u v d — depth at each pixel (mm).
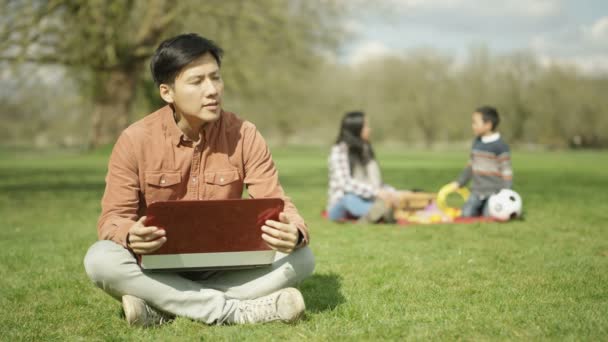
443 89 52625
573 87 50281
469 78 51312
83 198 9039
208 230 2395
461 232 5242
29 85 14625
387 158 28453
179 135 2586
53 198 9023
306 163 22297
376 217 5836
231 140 2684
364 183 6133
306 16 17578
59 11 13234
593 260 3877
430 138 54469
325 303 2936
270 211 2387
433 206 6531
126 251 2461
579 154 42188
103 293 3264
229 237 2430
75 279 3586
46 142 41531
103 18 13656
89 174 14898
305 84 23422
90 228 5938
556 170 17297
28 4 12781
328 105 47188
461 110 51250
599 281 3273
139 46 16531
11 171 16234
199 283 2664
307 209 7520
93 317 2779
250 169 2689
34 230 5770
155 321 2551
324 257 4176
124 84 22328
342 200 6164
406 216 6254
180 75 2434
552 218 6090
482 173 6266
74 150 37469
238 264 2504
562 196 8531
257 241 2465
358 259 4082
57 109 18203
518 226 5559
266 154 2723
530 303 2830
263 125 45594
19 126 28297
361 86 53562
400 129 54500
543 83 50344
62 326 2645
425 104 52000
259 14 16500
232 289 2621
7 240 5121
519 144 53312
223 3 16391
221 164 2650
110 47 14039
